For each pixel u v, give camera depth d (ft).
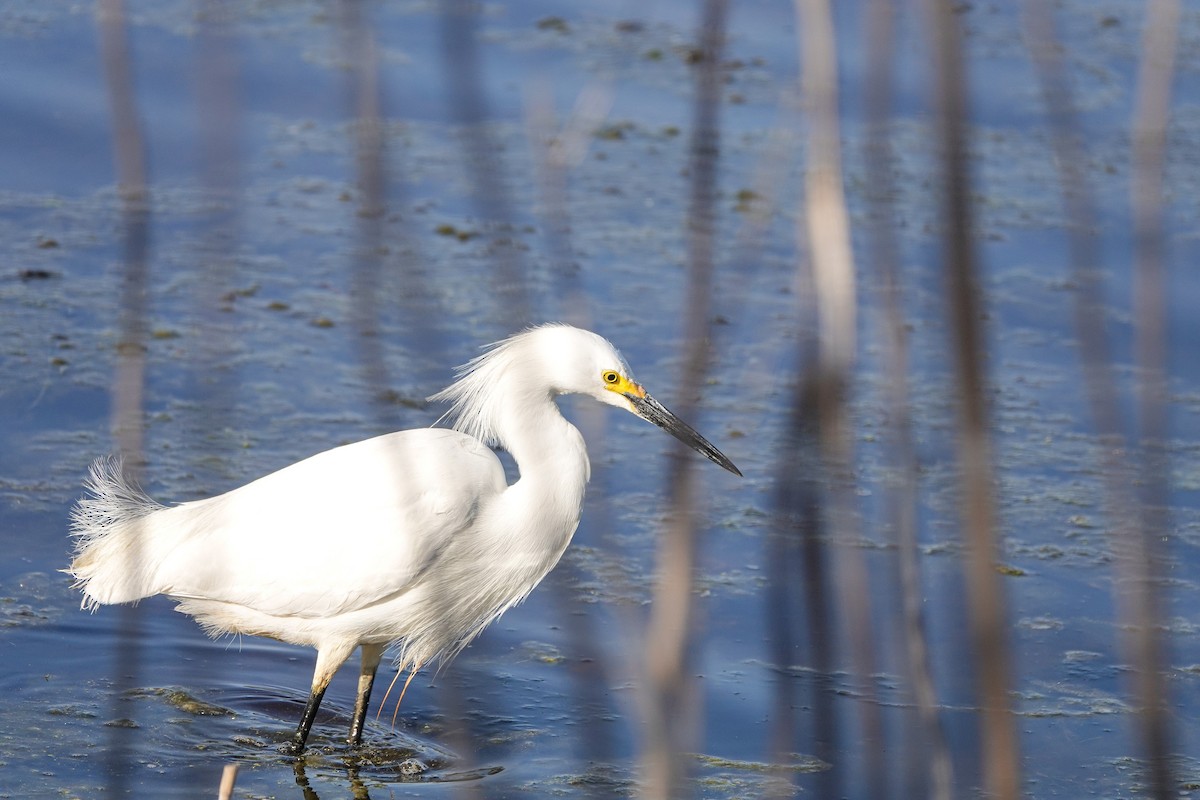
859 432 49.03
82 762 31.19
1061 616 40.14
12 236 56.29
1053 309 58.54
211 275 36.88
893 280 17.42
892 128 71.20
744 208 63.46
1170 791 17.22
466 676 36.55
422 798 31.12
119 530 33.71
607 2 83.71
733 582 40.73
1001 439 49.80
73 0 75.56
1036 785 32.40
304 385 48.85
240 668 36.86
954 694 35.91
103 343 49.98
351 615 33.24
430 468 33.35
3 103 65.05
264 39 73.92
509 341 34.63
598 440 34.78
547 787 31.68
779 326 55.62
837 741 33.27
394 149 63.52
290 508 32.94
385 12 77.20
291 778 31.83
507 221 19.99
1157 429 18.01
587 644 25.43
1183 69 76.59
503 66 73.92
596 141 69.15
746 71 76.84
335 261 57.00
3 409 45.70
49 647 35.91
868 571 40.75
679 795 30.37
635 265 59.31
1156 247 17.62
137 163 18.92
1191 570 41.93
